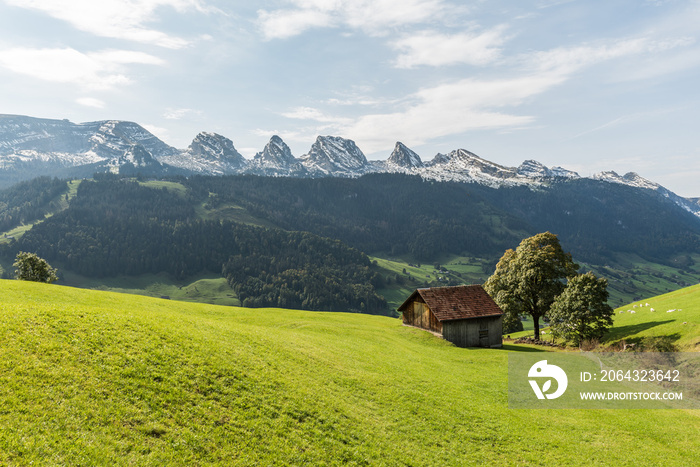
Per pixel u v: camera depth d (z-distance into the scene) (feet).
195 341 80.74
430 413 77.61
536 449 68.49
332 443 59.57
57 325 68.49
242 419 58.90
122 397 54.44
